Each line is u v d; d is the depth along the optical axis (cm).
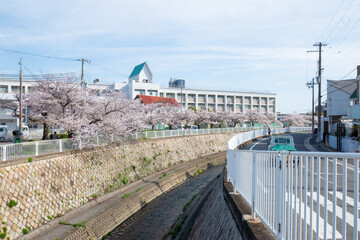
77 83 1845
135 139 2316
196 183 2211
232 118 5494
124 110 2041
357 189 213
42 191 1203
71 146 1555
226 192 787
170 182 2142
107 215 1326
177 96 6400
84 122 1677
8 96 3825
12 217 997
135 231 1302
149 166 2295
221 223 729
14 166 1104
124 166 1973
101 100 1962
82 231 1119
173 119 3931
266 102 7725
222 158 3319
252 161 511
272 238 386
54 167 1340
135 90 5616
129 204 1549
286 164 340
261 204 452
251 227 439
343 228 227
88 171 1590
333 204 240
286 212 348
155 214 1527
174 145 2883
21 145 1200
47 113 1941
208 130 3797
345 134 2469
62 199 1302
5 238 925
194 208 1508
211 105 6912
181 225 1317
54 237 1022
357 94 2723
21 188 1094
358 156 209
